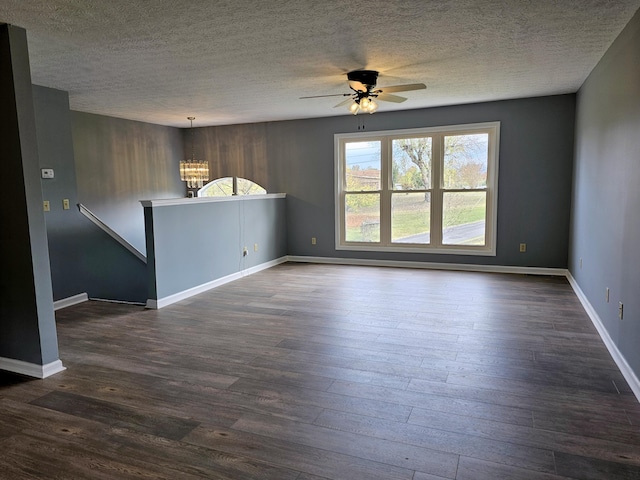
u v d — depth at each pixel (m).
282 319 4.11
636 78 2.72
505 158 5.79
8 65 2.77
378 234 6.69
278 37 3.10
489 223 6.04
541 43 3.33
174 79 4.25
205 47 3.29
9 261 2.96
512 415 2.35
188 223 4.96
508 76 4.37
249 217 6.14
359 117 6.50
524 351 3.23
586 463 1.94
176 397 2.63
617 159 3.15
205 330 3.84
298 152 6.95
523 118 5.63
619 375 2.81
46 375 2.96
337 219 6.84
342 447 2.10
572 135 5.43
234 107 5.77
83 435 2.25
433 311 4.25
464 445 2.10
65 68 3.80
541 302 4.48
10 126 2.81
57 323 4.09
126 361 3.19
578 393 2.58
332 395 2.62
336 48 3.38
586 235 4.34
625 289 2.86
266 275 6.08
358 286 5.34
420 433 2.21
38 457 2.08
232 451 2.09
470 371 2.91
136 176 6.75
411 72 4.15
